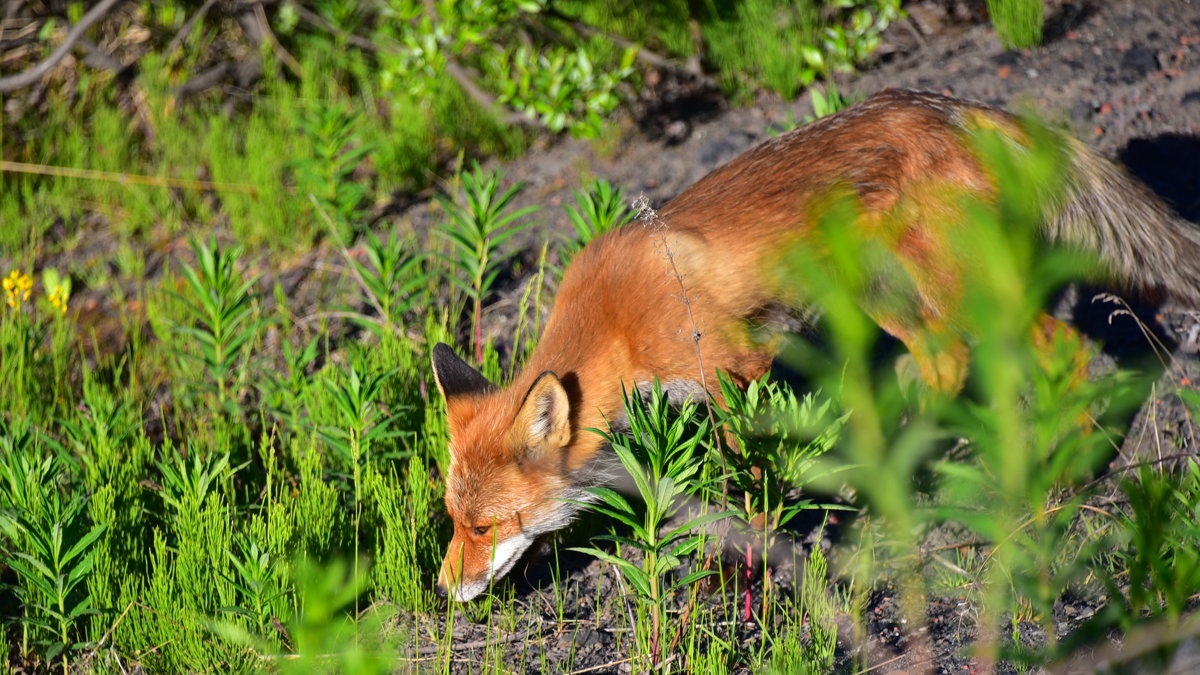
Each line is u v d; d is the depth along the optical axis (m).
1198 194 11.41
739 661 7.51
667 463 7.18
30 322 12.83
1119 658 4.31
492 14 14.10
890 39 15.31
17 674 8.30
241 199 14.98
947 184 8.82
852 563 8.29
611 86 14.31
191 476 8.79
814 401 7.94
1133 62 13.11
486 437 8.65
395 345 11.27
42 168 15.42
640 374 8.95
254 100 17.05
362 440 9.48
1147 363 9.75
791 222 8.84
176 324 12.90
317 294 13.41
